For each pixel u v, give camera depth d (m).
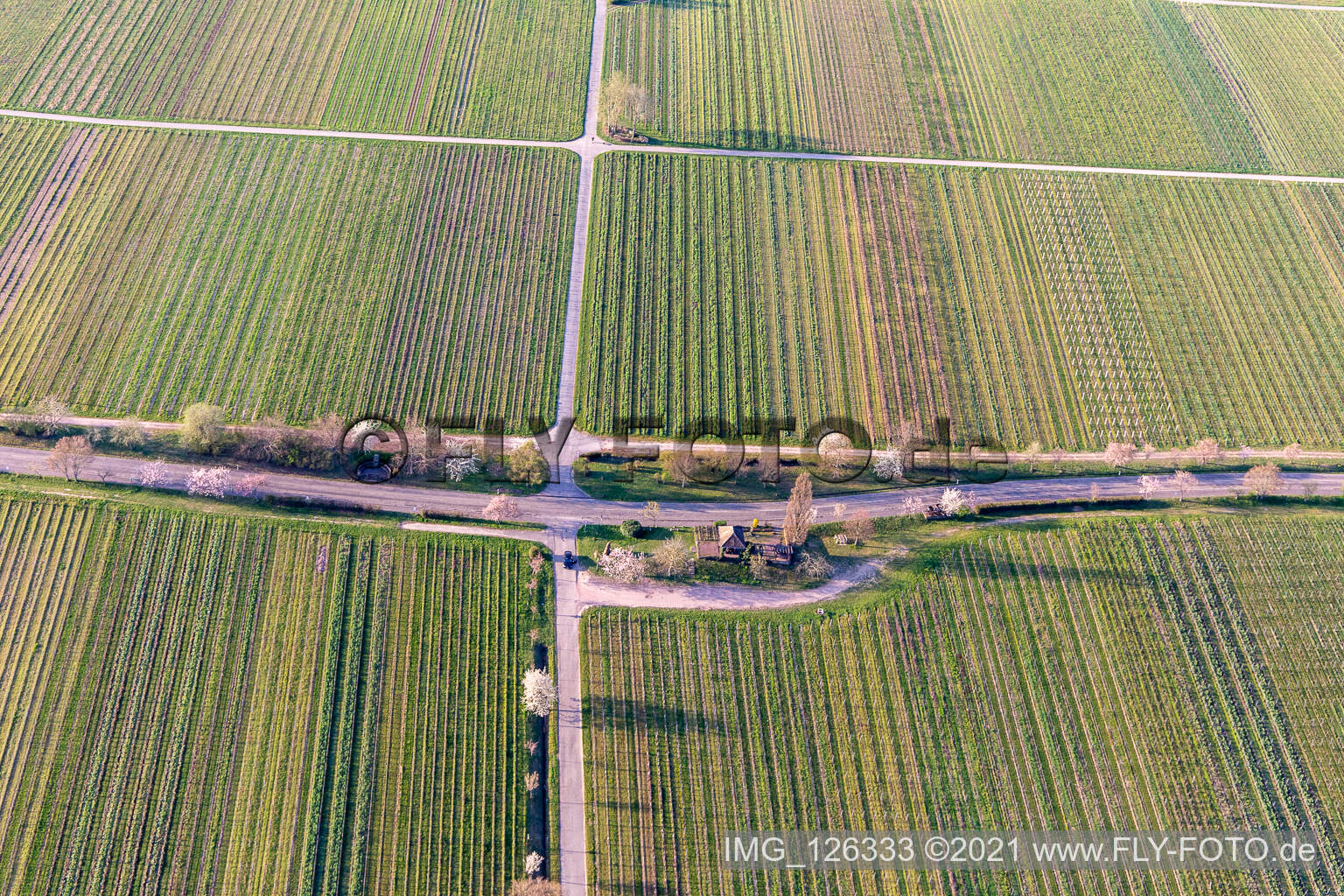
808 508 95.62
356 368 112.62
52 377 109.00
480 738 86.56
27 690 86.19
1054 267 126.94
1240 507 104.81
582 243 126.19
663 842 82.44
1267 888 82.12
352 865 79.69
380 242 124.75
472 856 80.81
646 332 117.69
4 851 78.94
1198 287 125.50
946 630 94.50
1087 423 112.62
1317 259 128.88
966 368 116.81
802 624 94.19
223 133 135.75
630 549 98.38
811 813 84.50
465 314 118.25
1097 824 84.62
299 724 86.12
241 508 98.75
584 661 91.25
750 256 126.06
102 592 92.00
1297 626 95.50
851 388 114.38
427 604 93.88
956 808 85.19
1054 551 100.06
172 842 80.00
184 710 86.12
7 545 93.94
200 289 118.44
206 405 105.75
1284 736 89.25
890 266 126.00
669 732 87.81
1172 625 95.31
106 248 121.25
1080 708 90.56
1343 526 102.38
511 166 134.75
